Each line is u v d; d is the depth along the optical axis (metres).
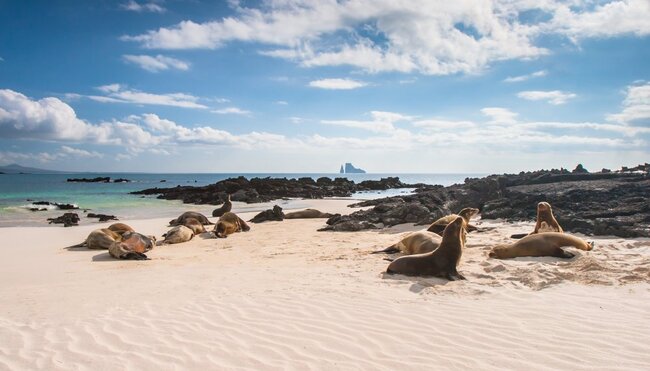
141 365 4.39
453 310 6.00
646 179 21.73
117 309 6.32
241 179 50.41
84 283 8.27
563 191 19.06
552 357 4.43
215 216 25.30
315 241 13.66
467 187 25.75
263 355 4.62
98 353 4.69
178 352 4.71
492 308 6.04
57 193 47.50
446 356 4.52
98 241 13.53
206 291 7.30
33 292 7.54
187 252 12.63
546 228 11.35
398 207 18.08
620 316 5.58
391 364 4.36
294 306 6.30
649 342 4.73
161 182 96.44
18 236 16.50
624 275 7.37
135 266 10.33
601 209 15.65
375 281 7.70
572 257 8.91
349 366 4.33
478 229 14.08
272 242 13.94
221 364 4.41
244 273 8.83
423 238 9.81
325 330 5.33
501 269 8.12
